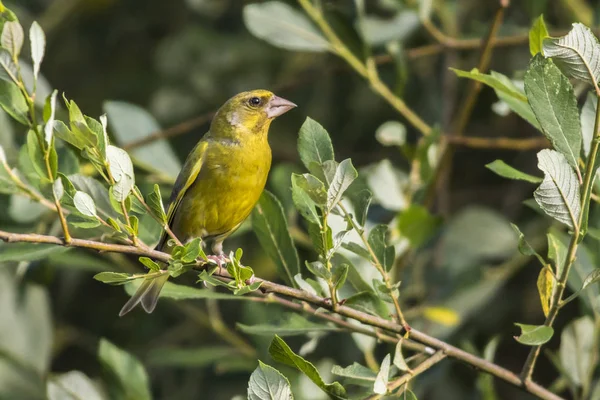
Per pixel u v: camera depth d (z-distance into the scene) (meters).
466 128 15.10
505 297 13.81
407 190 10.92
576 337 8.84
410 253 10.82
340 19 11.12
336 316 8.84
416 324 11.70
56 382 8.99
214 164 9.46
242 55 15.24
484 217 12.56
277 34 11.13
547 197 6.25
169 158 11.66
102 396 9.80
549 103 6.33
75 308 14.77
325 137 6.71
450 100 14.11
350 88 14.98
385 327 7.25
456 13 13.67
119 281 6.58
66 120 10.74
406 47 14.45
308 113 15.19
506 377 7.42
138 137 11.62
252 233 13.80
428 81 14.42
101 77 15.99
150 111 15.21
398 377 7.30
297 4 11.66
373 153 14.98
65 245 6.35
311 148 6.71
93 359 14.80
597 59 6.05
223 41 15.31
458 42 11.89
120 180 6.38
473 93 11.23
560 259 7.02
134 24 16.09
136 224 6.50
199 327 14.11
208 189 9.48
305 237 11.15
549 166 6.18
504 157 15.10
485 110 15.05
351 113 15.05
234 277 6.69
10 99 6.27
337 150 15.02
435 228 10.35
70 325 14.64
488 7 14.91
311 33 11.25
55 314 14.34
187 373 13.56
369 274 9.30
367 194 7.12
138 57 16.05
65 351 14.84
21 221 9.88
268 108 9.80
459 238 12.44
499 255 12.38
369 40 11.87
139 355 14.07
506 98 7.75
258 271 13.47
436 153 11.35
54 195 6.25
